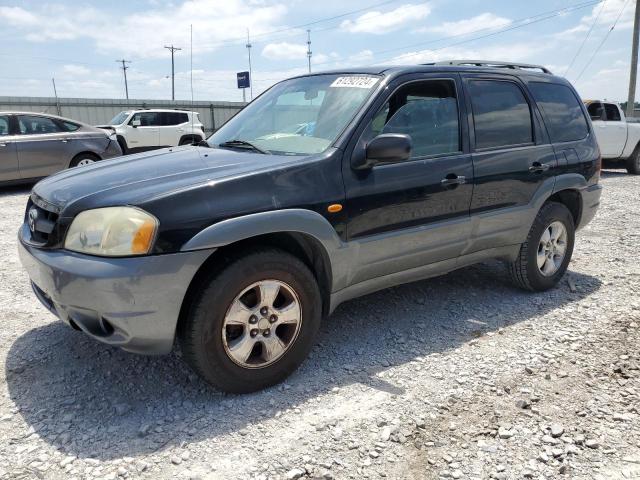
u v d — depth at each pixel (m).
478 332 3.82
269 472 2.36
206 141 3.98
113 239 2.57
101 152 11.28
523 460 2.46
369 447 2.54
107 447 2.52
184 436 2.61
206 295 2.72
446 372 3.25
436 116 3.72
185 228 2.62
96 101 25.50
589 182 4.79
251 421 2.73
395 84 3.52
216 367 2.81
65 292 2.66
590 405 2.89
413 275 3.72
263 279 2.89
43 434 2.61
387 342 3.66
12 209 8.59
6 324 3.89
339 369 3.28
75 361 3.34
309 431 2.65
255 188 2.85
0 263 5.43
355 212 3.21
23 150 10.13
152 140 17.50
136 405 2.87
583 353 3.49
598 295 4.58
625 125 13.41
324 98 3.64
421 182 3.51
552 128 4.51
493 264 5.43
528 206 4.25
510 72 4.34
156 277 2.57
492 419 2.76
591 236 6.69
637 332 3.80
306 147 3.31
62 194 2.91
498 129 4.09
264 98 4.21
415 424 2.71
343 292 3.35
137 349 2.69
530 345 3.61
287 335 3.07
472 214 3.87
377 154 3.09
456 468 2.40
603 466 2.42
